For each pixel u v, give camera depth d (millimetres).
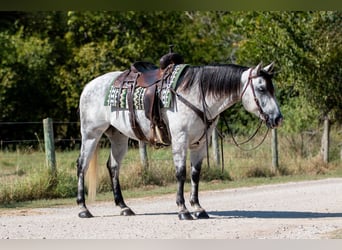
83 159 12852
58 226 11367
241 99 11406
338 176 20594
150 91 11789
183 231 10539
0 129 32938
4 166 21547
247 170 19969
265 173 20344
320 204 13844
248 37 26734
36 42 33719
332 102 24500
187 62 32125
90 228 11078
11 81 32312
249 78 11227
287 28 24969
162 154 20109
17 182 15508
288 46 24797
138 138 12289
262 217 12039
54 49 34469
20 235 10492
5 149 30625
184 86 11477
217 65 11508
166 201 14859
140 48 30656
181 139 11477
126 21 31234
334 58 24328
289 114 24938
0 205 14422
